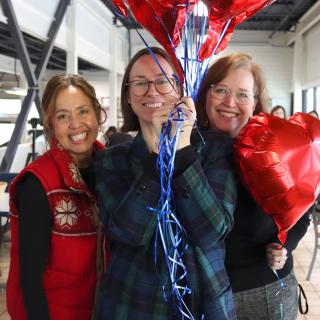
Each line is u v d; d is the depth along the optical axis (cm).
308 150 104
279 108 432
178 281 95
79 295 115
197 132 106
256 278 116
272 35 1155
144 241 92
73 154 125
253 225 115
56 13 541
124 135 165
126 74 112
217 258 98
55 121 122
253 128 107
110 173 101
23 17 451
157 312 93
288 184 102
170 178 87
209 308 94
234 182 101
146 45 98
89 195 114
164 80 102
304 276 348
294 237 122
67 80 124
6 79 914
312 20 931
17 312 114
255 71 127
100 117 130
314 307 290
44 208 109
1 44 734
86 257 114
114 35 972
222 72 121
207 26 94
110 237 103
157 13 92
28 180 111
